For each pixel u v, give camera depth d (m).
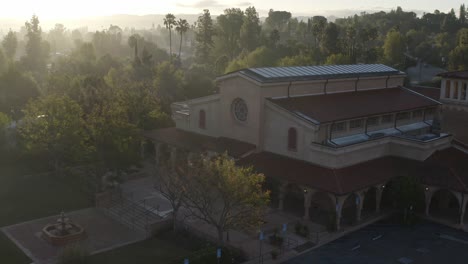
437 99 72.56
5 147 73.12
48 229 47.81
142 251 44.56
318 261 42.16
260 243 43.34
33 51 191.88
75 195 59.81
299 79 60.22
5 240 46.41
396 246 45.09
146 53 141.62
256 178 43.69
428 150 55.12
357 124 59.75
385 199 54.22
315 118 54.28
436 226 49.88
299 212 52.88
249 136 59.78
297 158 55.06
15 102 105.38
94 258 42.75
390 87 73.19
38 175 67.12
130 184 63.41
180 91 117.06
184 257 40.31
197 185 45.59
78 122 63.69
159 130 74.75
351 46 166.12
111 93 86.69
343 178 49.72
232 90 61.00
